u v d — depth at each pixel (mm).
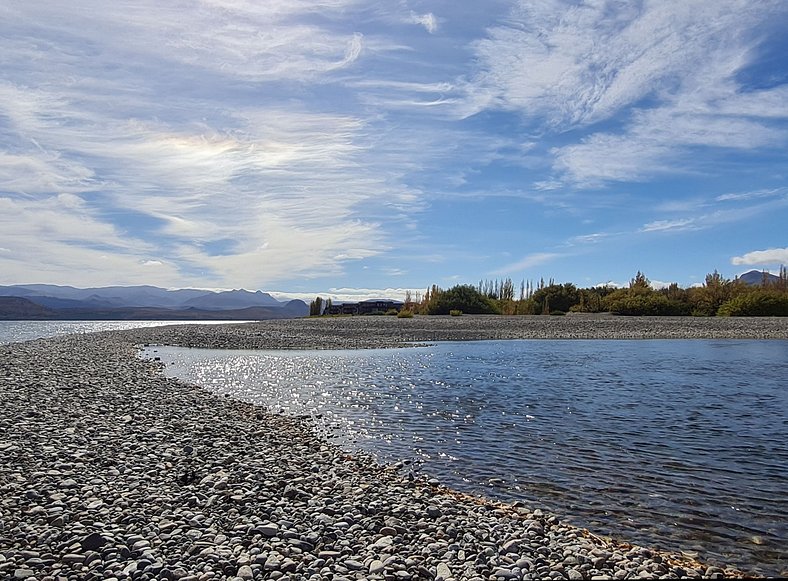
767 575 5633
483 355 26875
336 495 7375
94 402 13242
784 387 16969
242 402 14547
